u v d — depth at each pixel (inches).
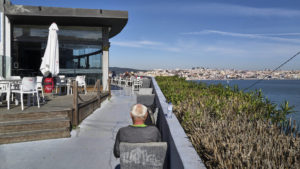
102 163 159.5
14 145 193.0
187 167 71.9
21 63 543.8
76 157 169.5
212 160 81.9
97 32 571.2
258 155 77.5
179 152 85.2
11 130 202.8
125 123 273.1
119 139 104.7
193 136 102.7
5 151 179.5
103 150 184.5
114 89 700.0
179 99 210.1
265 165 69.3
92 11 492.7
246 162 73.2
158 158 93.1
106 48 572.7
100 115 315.6
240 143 84.4
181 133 110.0
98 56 574.9
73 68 556.4
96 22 541.6
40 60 556.1
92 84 568.4
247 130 100.1
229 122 117.4
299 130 95.9
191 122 124.0
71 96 382.0
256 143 85.4
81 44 562.6
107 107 381.1
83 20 519.8
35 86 250.7
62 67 548.4
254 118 122.6
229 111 141.2
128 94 565.3
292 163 73.6
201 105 167.6
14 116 212.5
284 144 83.0
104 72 572.1
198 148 94.3
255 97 177.2
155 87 354.9
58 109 236.1
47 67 374.6
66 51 551.5
